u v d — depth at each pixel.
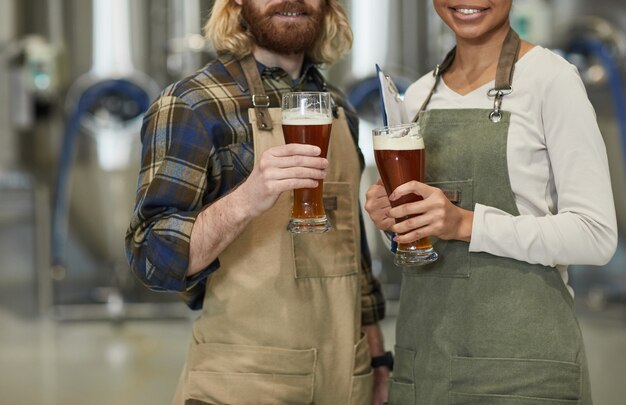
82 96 6.83
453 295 2.53
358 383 2.75
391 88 2.55
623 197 7.29
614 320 6.74
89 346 6.32
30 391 5.37
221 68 2.71
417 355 2.60
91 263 7.05
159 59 6.83
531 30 7.06
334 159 2.76
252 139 2.65
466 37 2.51
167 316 7.00
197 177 2.58
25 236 7.24
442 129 2.55
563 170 2.42
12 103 7.09
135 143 6.95
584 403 2.48
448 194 2.53
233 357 2.65
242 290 2.64
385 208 2.54
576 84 2.43
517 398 2.46
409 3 6.84
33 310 7.19
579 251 2.39
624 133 6.96
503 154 2.47
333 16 2.90
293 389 2.64
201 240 2.51
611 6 7.18
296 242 2.65
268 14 2.66
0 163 7.19
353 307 2.75
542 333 2.45
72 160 6.92
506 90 2.48
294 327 2.64
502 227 2.40
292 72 2.80
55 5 6.89
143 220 2.60
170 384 5.46
